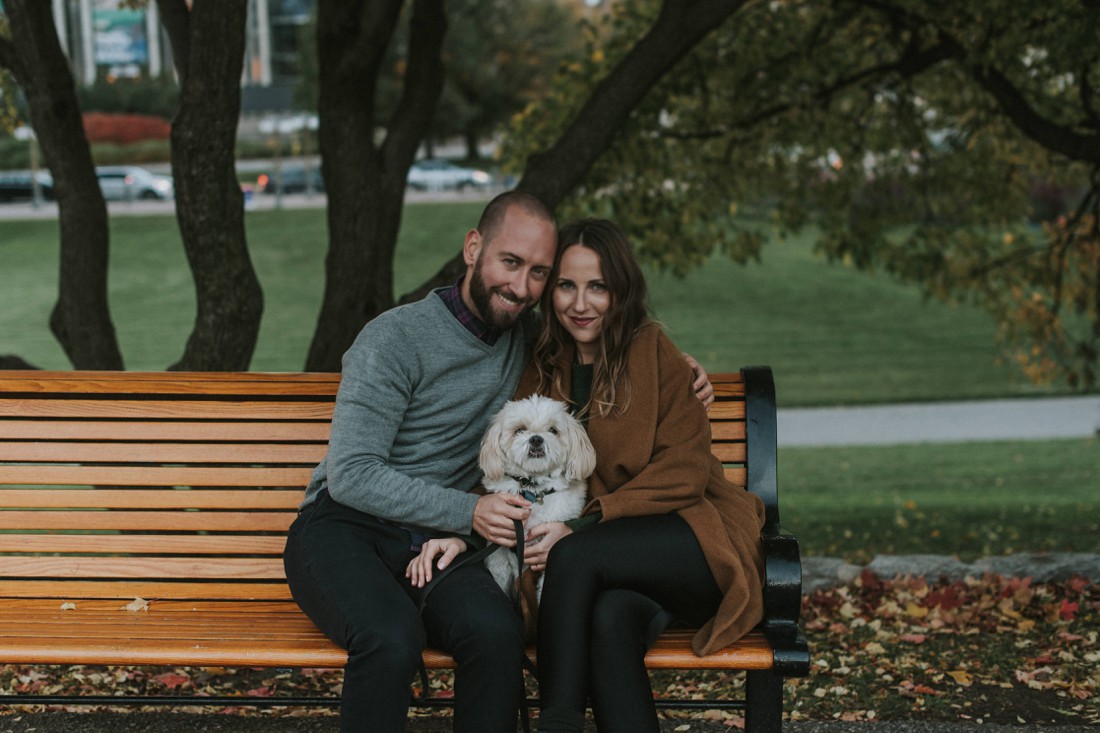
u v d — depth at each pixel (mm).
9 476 3072
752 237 7762
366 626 2404
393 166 5020
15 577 3039
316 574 2600
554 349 3023
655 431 2832
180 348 22531
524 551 2697
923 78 7543
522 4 51000
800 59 7207
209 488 3082
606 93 4688
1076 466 12586
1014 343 9016
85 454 3078
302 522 2830
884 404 18953
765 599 2615
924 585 4594
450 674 3865
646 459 2803
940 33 6285
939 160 8008
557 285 2934
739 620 2572
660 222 7289
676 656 2543
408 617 2449
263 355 21766
